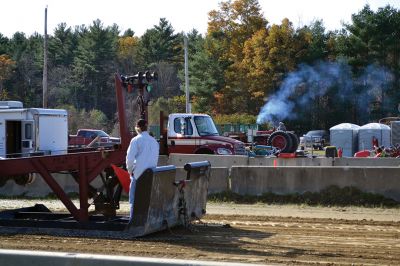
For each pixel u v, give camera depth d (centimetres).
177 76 9838
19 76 10481
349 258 1043
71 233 1282
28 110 2883
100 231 1263
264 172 1905
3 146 2931
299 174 1866
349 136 4916
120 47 12369
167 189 1273
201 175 1394
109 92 10581
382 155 3397
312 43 8412
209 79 8662
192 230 1323
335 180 1833
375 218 1573
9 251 633
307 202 1834
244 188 1919
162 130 1537
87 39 10769
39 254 625
